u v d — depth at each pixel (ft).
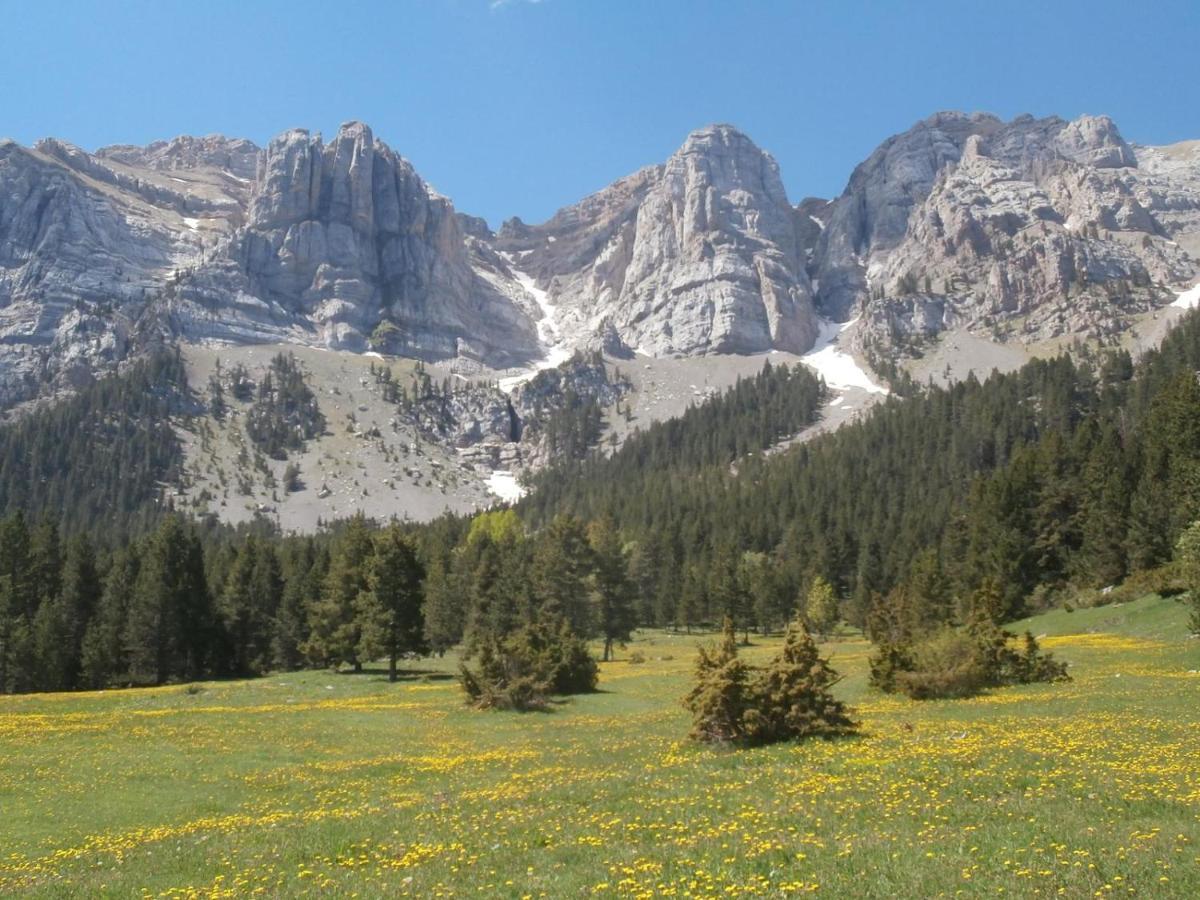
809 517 498.69
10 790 102.89
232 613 329.72
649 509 590.55
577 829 63.31
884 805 62.03
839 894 41.96
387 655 247.09
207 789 102.99
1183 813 54.44
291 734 143.33
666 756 102.06
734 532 505.66
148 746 132.16
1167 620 211.00
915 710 127.13
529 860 55.26
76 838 81.10
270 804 92.73
